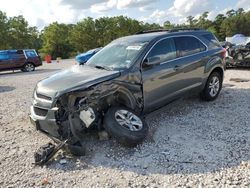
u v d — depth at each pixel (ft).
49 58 112.68
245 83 30.58
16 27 225.97
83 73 17.20
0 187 12.69
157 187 11.99
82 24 231.09
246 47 40.16
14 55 67.21
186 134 17.10
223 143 15.61
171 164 13.74
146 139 16.58
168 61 19.27
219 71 24.11
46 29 250.16
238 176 12.35
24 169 14.17
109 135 15.84
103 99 16.14
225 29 320.09
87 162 14.46
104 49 20.89
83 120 15.15
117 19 237.25
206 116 20.11
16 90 36.68
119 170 13.55
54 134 15.51
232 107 21.93
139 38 19.90
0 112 24.76
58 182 12.87
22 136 18.44
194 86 21.48
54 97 15.14
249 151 14.51
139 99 17.53
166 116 20.39
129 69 17.12
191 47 21.43
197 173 12.82
